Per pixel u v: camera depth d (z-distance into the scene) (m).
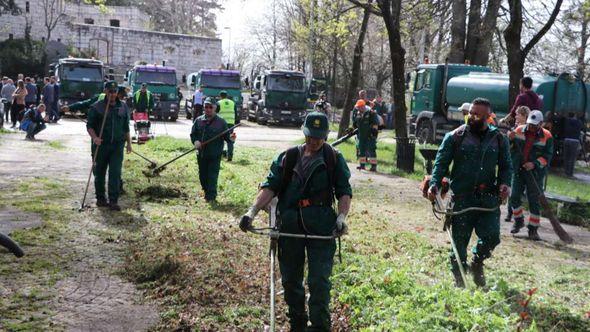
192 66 66.00
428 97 28.00
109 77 30.78
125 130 10.76
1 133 23.94
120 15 73.50
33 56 55.88
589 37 26.09
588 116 23.47
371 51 48.00
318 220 5.21
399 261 8.29
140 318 5.99
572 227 12.16
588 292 7.58
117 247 8.32
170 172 15.25
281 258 5.38
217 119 12.03
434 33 31.41
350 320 5.87
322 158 5.25
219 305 6.30
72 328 5.69
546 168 10.80
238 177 14.62
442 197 7.35
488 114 7.00
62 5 64.00
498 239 7.11
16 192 11.91
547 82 22.42
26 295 6.44
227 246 8.36
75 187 12.76
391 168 19.67
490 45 29.41
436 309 5.77
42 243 8.34
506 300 6.45
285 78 38.28
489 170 7.04
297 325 5.51
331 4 26.23
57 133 25.77
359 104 19.30
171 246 8.21
